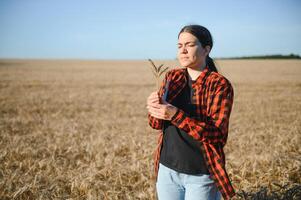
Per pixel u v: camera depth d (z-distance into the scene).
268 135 8.81
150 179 5.21
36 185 4.86
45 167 5.89
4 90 21.11
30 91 20.86
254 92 21.42
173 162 2.53
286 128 10.04
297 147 7.40
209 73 2.48
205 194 2.48
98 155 6.46
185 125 2.27
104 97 18.41
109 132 9.23
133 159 6.23
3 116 12.02
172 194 2.60
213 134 2.28
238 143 7.71
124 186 5.01
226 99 2.35
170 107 2.29
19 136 8.34
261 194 4.54
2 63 71.25
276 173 5.48
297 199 4.54
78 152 6.82
